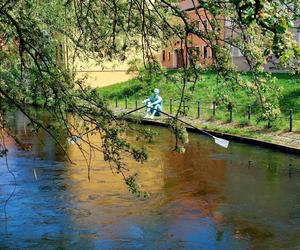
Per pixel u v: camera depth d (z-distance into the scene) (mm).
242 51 7383
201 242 10594
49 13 10203
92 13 8789
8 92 7062
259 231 11219
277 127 22891
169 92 32469
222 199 13680
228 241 10656
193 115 28156
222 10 7094
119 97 37625
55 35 10125
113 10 8500
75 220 11930
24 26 7859
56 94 6898
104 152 7145
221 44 8430
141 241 10656
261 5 4270
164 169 17266
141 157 7125
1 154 8789
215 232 11172
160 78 8641
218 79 7977
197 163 18281
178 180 15750
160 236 10938
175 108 30359
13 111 7090
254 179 15859
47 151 20078
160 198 13734
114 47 8359
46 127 7211
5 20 7695
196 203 13297
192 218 12086
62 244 10484
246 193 14258
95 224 11672
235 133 23266
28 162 18078
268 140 21234
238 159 18938
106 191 14344
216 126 25281
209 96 28016
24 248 10258
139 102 34438
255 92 8094
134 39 9852
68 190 14453
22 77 7340
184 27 7906
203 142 22750
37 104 7254
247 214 12375
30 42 7652
